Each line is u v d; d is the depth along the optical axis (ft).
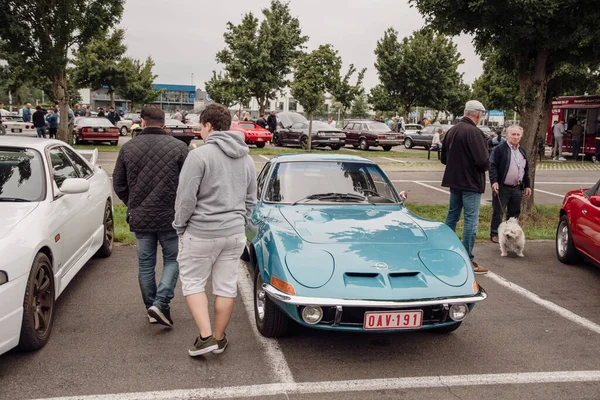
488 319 15.33
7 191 13.84
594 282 19.38
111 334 13.55
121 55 144.15
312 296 11.20
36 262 12.12
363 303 11.10
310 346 13.08
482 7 24.82
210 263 11.97
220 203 11.60
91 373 11.37
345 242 12.94
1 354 11.38
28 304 11.64
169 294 13.70
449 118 176.45
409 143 96.43
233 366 11.85
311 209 15.60
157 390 10.68
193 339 13.35
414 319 11.46
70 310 15.21
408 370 11.86
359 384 11.13
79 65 137.49
